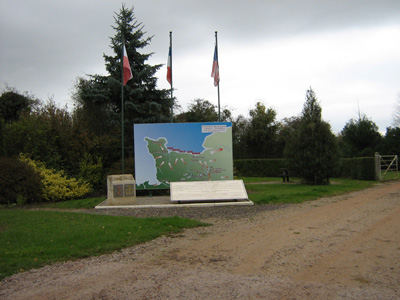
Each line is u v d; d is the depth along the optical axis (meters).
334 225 9.58
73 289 5.18
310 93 21.89
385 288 4.94
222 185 15.36
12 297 4.90
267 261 6.41
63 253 7.09
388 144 35.16
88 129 24.09
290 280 5.36
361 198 15.30
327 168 20.91
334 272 5.69
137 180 17.56
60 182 16.91
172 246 7.82
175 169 17.69
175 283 5.34
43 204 15.63
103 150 20.95
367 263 6.11
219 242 8.06
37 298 4.85
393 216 10.59
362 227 9.16
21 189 15.68
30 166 16.58
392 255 6.54
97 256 7.06
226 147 17.89
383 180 24.53
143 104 25.23
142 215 12.07
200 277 5.60
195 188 15.23
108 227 9.39
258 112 42.22
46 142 19.45
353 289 4.93
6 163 15.75
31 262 6.49
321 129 21.20
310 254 6.79
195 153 17.78
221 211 12.84
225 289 5.04
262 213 12.15
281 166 31.81
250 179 28.81
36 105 34.66
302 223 10.07
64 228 9.16
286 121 49.31
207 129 17.88
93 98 24.97
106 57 25.64
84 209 13.84
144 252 7.34
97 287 5.24
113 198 14.54
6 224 9.63
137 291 5.03
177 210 13.24
